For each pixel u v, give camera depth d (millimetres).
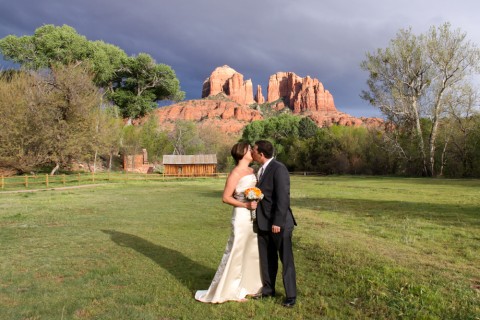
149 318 4172
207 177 46469
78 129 38625
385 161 56969
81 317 4223
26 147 36188
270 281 4863
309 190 25938
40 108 36656
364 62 47188
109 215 13445
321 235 8875
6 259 6938
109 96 64938
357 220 12117
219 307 4504
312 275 5883
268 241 4824
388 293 4875
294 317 4230
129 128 59906
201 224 11391
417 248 7871
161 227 10773
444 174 48594
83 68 45531
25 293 5012
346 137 62531
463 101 44500
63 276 5902
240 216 4734
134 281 5570
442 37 43375
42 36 55562
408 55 45094
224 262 4738
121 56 65812
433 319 4070
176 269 6234
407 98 47094
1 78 42031
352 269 5984
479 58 42312
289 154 69625
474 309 4320
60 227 10734
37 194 22812
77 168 49531
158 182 38031
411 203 17406
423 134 51250
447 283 5277
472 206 15992
